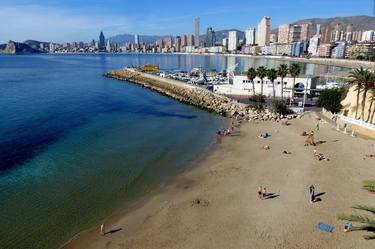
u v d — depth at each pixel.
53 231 33.72
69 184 44.75
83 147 60.66
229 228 33.41
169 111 96.19
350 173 45.62
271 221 34.28
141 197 41.16
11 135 67.69
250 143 61.59
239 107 91.19
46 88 145.50
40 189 43.09
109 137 67.44
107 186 44.25
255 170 48.22
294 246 30.03
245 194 40.75
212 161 53.19
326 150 55.34
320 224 33.22
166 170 49.88
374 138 61.06
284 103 88.31
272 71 94.75
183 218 35.78
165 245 31.02
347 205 36.97
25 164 51.81
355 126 65.69
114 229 34.03
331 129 68.06
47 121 81.12
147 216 36.53
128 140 65.44
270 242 30.77
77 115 89.06
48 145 61.56
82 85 159.62
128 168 50.56
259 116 81.38
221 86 116.69
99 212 37.50
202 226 34.03
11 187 43.59
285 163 50.25
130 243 31.53
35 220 35.62
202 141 64.56
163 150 59.19
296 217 34.84
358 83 65.19
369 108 65.69
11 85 153.25
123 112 94.25
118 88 149.50
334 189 40.97
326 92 77.31
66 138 66.31
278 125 73.75
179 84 138.50
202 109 98.75
